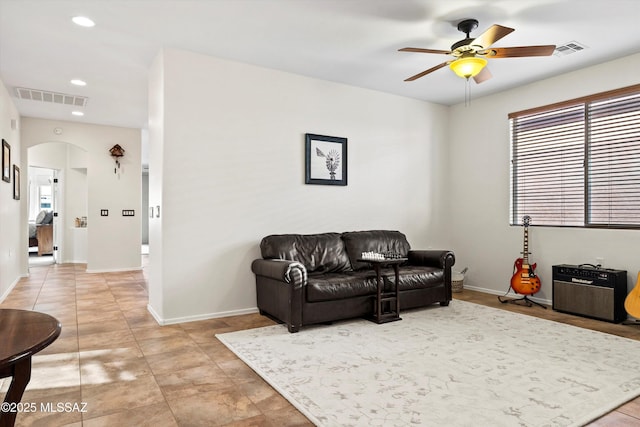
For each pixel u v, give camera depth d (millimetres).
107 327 3699
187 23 3328
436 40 3682
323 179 4734
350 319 3990
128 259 7477
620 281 3867
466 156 5699
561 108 4582
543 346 3150
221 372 2668
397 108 5410
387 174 5312
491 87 5035
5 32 3490
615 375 2582
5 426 1208
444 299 4531
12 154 5625
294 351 3041
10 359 1008
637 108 3975
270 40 3672
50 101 5629
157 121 3996
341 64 4281
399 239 4930
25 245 6598
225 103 4109
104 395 2330
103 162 7242
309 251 4246
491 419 2035
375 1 2982
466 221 5699
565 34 3533
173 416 2092
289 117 4523
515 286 4602
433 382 2480
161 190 3791
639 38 3604
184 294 3885
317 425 1983
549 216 4715
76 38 3615
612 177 4152
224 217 4105
